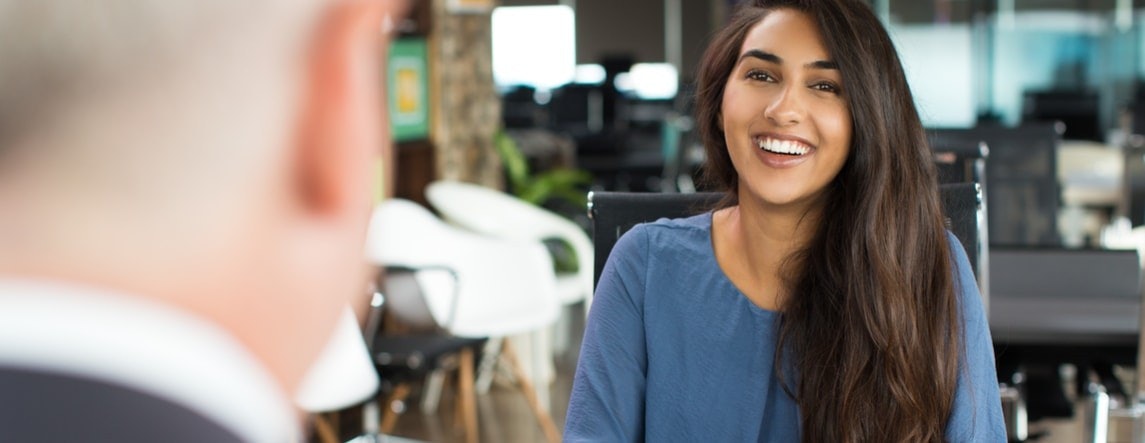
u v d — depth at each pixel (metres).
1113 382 2.86
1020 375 2.93
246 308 0.25
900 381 1.57
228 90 0.24
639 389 1.71
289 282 0.25
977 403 1.64
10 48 0.22
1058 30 12.05
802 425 1.61
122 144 0.23
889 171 1.59
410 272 4.31
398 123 5.49
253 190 0.25
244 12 0.24
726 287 1.66
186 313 0.24
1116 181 6.30
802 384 1.60
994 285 3.29
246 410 0.24
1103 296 3.27
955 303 1.62
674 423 1.67
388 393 4.67
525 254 4.69
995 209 4.34
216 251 0.24
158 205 0.23
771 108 1.59
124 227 0.23
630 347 1.70
